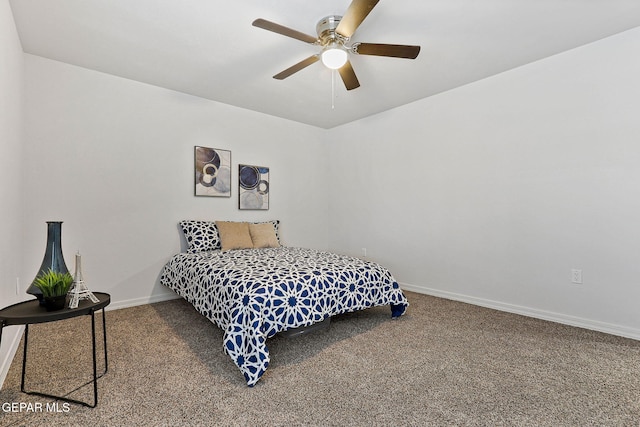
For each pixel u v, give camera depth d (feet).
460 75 10.04
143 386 5.50
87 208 9.52
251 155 13.43
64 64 9.14
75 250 9.32
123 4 6.55
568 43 8.20
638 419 4.65
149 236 10.69
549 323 8.68
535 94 9.18
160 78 10.21
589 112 8.25
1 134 5.82
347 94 11.61
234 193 12.91
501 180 9.95
